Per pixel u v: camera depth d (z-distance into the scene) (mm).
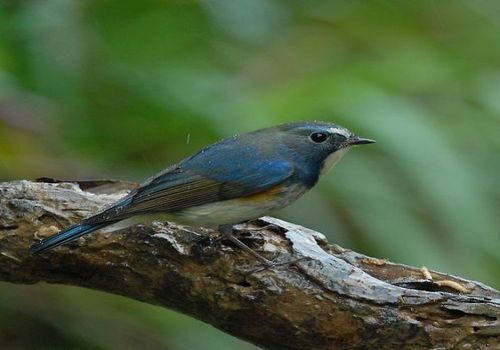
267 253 9906
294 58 15539
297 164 10656
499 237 13602
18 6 14484
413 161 13578
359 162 13875
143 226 9969
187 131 14141
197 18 15055
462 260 13359
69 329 13477
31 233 10117
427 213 13727
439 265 13273
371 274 10297
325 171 10953
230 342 13828
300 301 9492
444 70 15164
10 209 10188
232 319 9805
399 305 9242
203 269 9766
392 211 13625
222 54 15242
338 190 13719
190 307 10000
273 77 15266
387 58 15430
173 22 14836
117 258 9914
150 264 9867
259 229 10461
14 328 13406
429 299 9219
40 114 14312
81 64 14414
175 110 14062
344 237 13672
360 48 15906
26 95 14312
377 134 13648
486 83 15188
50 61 14336
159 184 10172
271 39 15688
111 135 14289
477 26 16359
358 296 9344
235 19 15281
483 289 10039
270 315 9594
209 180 10234
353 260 10398
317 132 10742
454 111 14859
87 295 13695
